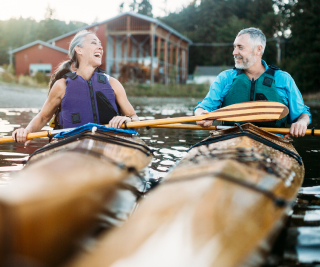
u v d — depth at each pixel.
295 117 3.10
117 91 3.21
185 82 29.94
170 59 26.52
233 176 1.45
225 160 1.66
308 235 1.73
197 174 1.45
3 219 1.07
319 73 25.98
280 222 1.42
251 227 1.17
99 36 22.70
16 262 1.07
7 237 1.06
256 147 2.16
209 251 0.96
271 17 44.25
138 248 0.96
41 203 1.18
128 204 1.92
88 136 2.32
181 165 1.83
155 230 1.04
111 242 1.04
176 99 18.94
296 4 29.89
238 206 1.24
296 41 29.66
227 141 2.32
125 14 21.70
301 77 26.50
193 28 57.00
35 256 1.12
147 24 22.08
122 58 24.33
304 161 3.55
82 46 3.04
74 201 1.31
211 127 3.01
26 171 1.43
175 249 0.95
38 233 1.14
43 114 3.14
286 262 1.46
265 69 3.08
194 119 2.88
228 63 48.69
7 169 3.06
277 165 1.92
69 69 3.14
